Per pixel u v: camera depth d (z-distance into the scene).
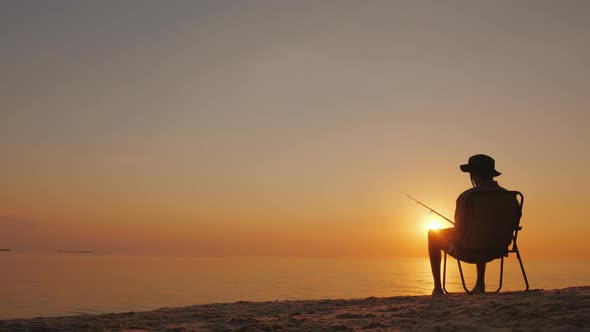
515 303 4.09
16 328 4.64
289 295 30.83
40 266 100.50
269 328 4.05
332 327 3.99
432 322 3.78
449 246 5.46
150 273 72.25
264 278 61.31
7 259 165.00
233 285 43.53
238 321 4.68
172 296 28.27
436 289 5.62
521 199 5.25
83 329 4.54
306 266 149.88
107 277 57.00
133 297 27.12
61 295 28.19
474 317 3.78
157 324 4.76
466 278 64.19
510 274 81.56
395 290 38.22
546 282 53.94
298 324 4.27
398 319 4.03
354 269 121.06
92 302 23.17
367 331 3.71
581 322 3.30
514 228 5.29
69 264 119.06
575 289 5.03
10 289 33.69
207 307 6.16
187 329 4.30
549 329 3.19
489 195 5.14
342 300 6.41
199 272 80.12
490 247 5.32
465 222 5.20
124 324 4.79
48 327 4.68
